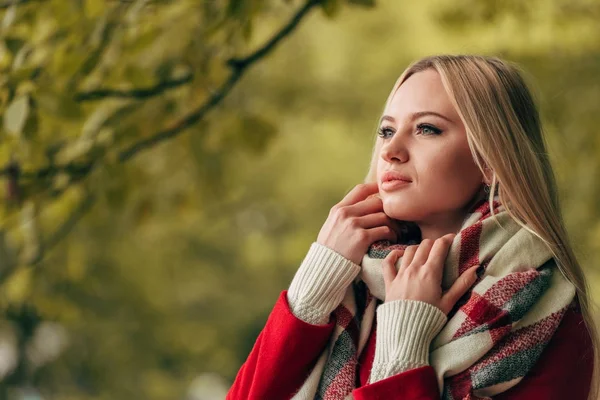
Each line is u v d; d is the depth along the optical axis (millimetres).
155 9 5566
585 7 7988
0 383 13430
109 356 14586
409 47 11898
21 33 5398
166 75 5617
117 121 5695
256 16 5180
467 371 2660
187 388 16484
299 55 12180
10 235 6883
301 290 2918
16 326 12820
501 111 2824
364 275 2879
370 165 3139
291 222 17281
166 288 14828
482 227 2779
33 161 5555
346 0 5281
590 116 8242
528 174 2814
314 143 15203
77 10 5410
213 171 7203
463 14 7715
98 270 12570
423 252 2811
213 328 17234
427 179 2801
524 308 2676
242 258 17562
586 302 2854
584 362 2791
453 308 2781
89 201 6391
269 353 2891
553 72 8266
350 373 2854
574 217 8273
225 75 5578
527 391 2670
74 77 5363
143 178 6258
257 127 6734
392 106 2889
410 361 2664
